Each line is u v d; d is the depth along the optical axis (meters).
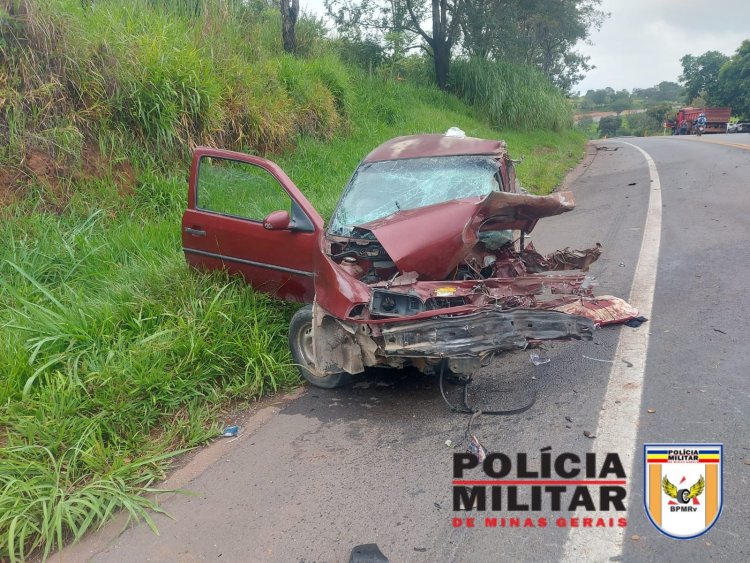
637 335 5.12
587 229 9.27
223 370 4.81
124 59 8.20
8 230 6.38
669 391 4.13
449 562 2.82
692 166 14.79
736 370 4.31
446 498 3.29
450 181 5.30
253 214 5.43
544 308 4.21
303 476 3.63
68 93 7.65
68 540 3.27
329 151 11.37
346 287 4.24
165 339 4.88
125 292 5.50
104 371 4.41
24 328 4.71
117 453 3.85
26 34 7.32
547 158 18.33
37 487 3.40
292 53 13.79
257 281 5.47
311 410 4.48
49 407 4.03
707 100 69.12
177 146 8.48
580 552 2.80
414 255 4.26
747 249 7.16
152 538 3.21
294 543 3.05
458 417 4.13
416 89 20.62
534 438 3.76
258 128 9.87
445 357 3.91
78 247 6.47
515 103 22.88
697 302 5.71
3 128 7.02
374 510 3.25
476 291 4.15
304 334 4.80
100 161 7.74
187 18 10.77
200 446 4.12
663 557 2.72
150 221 7.42
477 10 23.14
